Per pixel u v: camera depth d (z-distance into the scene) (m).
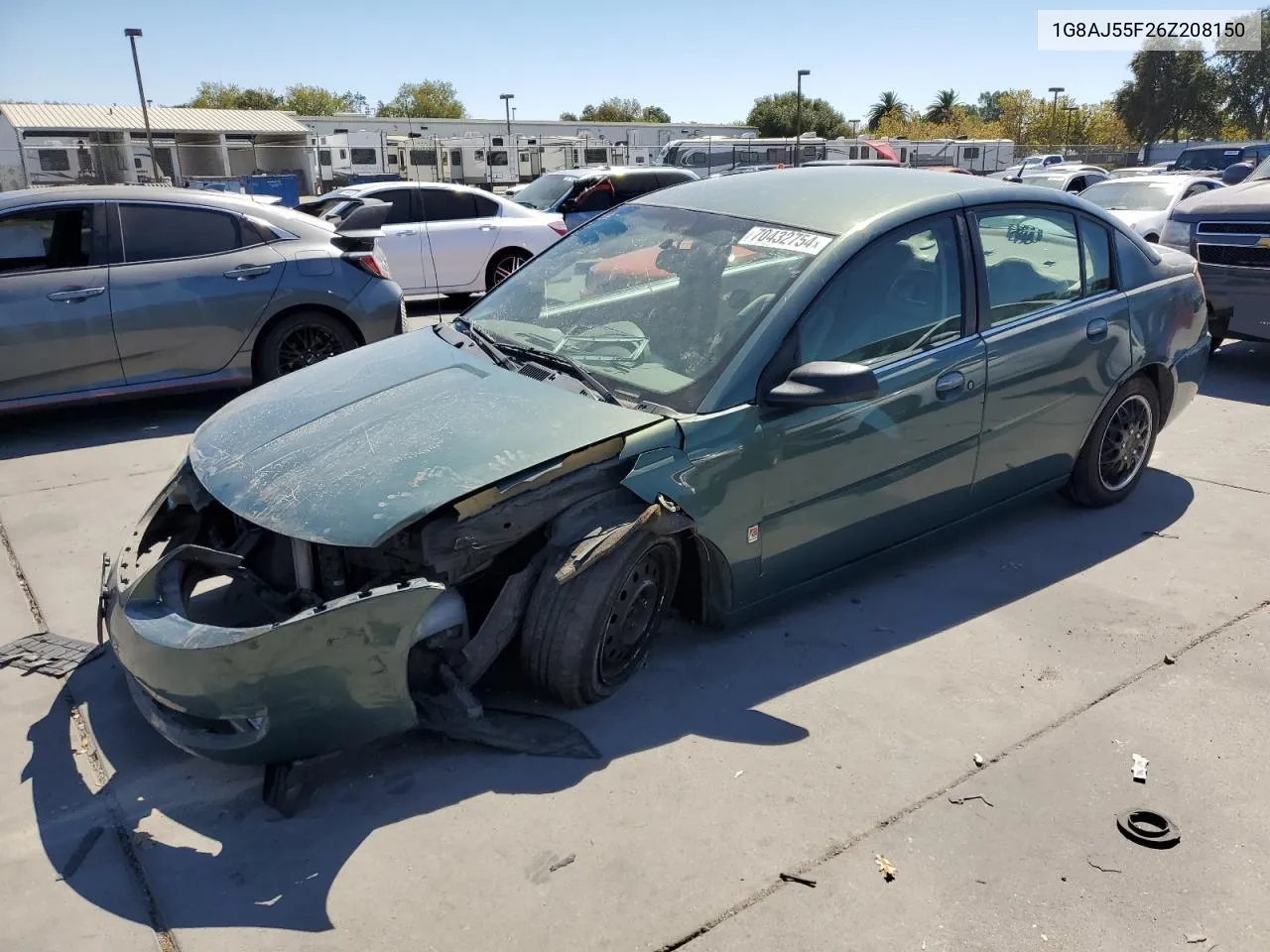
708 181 4.38
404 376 3.41
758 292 3.37
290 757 2.62
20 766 2.86
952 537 4.07
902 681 3.27
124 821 2.63
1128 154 48.00
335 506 2.69
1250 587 3.94
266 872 2.43
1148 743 2.94
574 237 4.30
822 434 3.32
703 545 3.17
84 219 6.15
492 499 2.71
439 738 2.95
